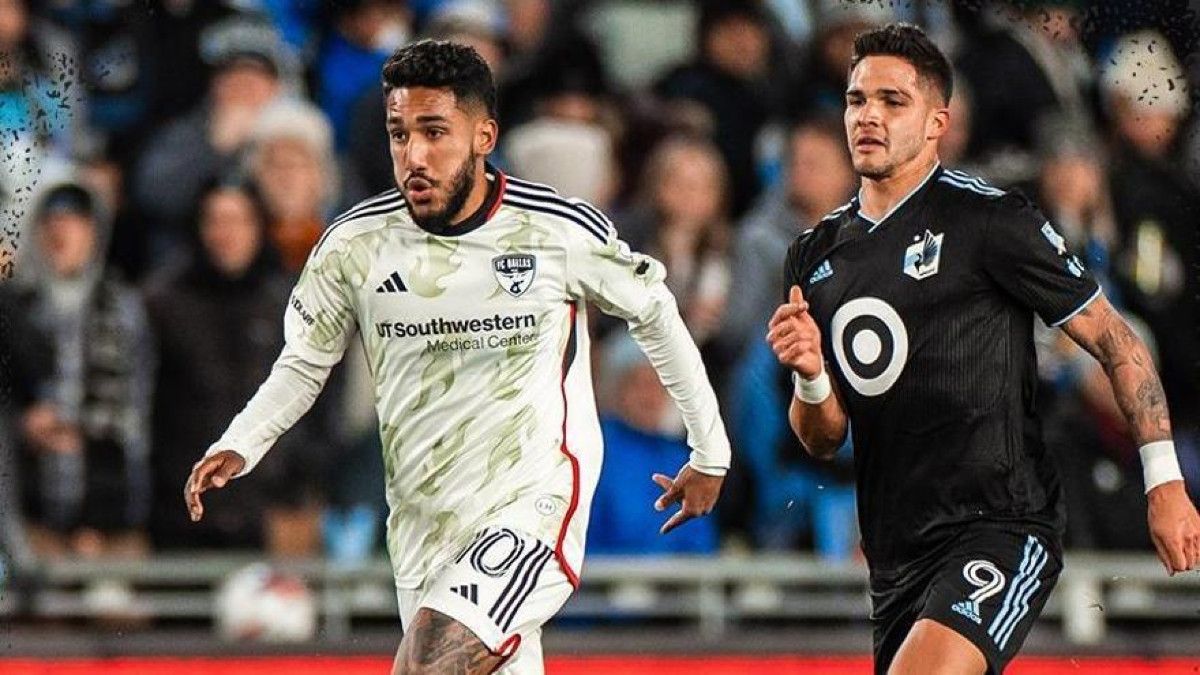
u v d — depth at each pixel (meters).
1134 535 31.61
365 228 18.27
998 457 18.17
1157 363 34.50
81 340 31.70
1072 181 34.97
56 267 31.89
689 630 30.70
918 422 18.36
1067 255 18.09
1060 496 18.59
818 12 37.34
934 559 18.31
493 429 18.14
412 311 18.12
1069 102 36.44
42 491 31.39
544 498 18.11
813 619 31.36
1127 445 31.92
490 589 17.66
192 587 31.83
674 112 35.44
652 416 31.03
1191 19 37.00
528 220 18.14
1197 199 35.78
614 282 18.34
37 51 34.84
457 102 17.78
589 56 35.75
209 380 31.48
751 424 32.09
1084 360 31.84
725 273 33.12
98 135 34.62
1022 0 36.81
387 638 29.97
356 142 35.09
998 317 18.23
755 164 35.53
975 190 18.41
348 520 31.98
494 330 18.09
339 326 18.53
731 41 36.12
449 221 18.06
